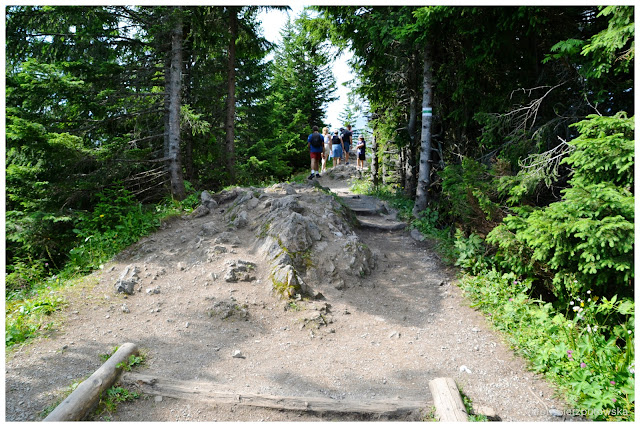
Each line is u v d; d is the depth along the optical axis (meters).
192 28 10.24
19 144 7.60
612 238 3.98
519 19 6.21
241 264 6.08
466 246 6.64
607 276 4.41
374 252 7.23
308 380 3.94
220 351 4.44
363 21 8.56
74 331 4.64
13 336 4.32
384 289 6.16
